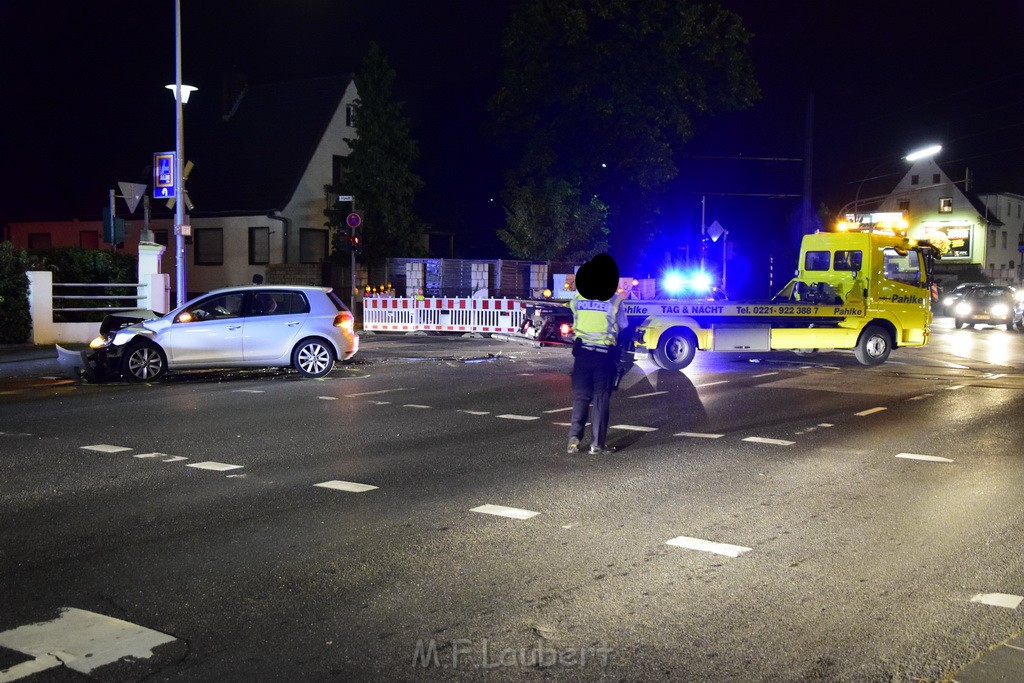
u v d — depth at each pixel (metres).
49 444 9.83
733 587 5.38
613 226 38.72
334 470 8.55
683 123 36.03
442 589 5.34
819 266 19.19
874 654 4.44
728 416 11.86
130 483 8.02
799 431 10.73
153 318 16.86
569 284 30.17
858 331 18.36
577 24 34.81
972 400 13.38
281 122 39.47
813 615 4.94
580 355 9.37
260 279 30.95
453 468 8.65
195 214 37.97
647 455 9.29
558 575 5.59
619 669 4.28
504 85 37.16
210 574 5.61
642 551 6.06
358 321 34.06
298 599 5.18
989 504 7.32
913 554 6.01
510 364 18.56
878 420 11.54
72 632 4.71
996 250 71.75
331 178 38.75
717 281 32.75
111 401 13.16
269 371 17.23
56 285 21.44
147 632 4.71
